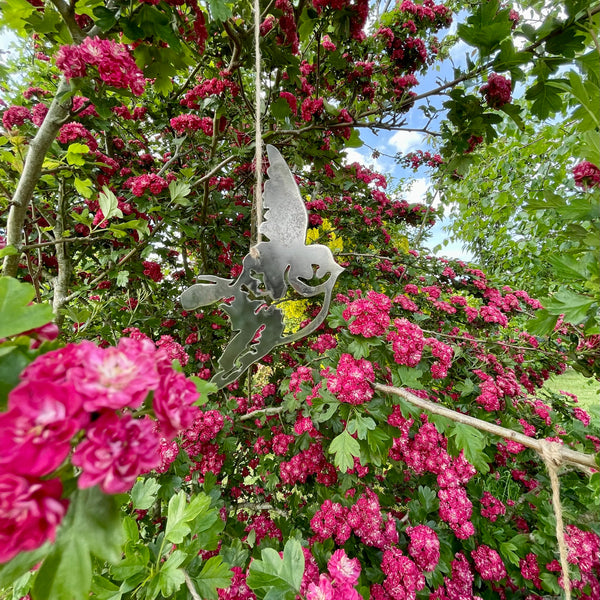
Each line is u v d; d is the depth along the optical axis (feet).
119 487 1.04
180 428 1.27
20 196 3.82
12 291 1.33
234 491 7.27
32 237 6.95
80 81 3.29
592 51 3.55
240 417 6.84
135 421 1.15
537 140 9.72
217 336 8.30
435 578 4.43
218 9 3.52
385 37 6.34
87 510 1.20
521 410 6.72
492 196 11.37
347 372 3.97
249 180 8.67
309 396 4.66
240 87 6.13
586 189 3.05
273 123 7.17
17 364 1.25
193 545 2.86
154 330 7.70
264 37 5.15
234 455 7.57
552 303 2.98
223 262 9.11
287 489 6.61
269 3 5.04
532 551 4.99
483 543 5.49
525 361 8.66
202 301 2.82
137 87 3.41
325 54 6.42
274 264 2.96
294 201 3.02
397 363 4.25
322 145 6.39
